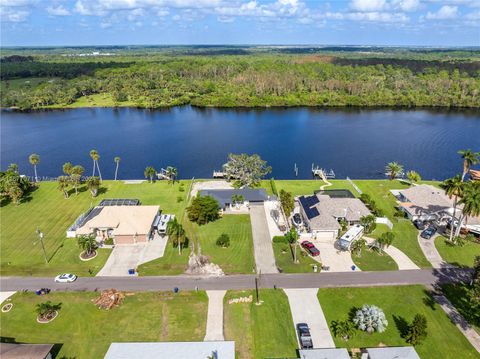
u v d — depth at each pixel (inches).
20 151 6742.1
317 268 2960.1
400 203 4010.8
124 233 3334.2
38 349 2101.4
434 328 2363.4
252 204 4126.5
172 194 4515.3
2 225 3745.1
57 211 4065.0
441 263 3056.1
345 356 2065.7
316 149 6619.1
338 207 3730.3
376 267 2994.6
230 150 6609.3
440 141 6993.1
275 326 2383.1
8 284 2822.3
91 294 2699.3
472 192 3058.6
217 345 2148.1
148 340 2281.0
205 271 2938.0
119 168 5861.2
